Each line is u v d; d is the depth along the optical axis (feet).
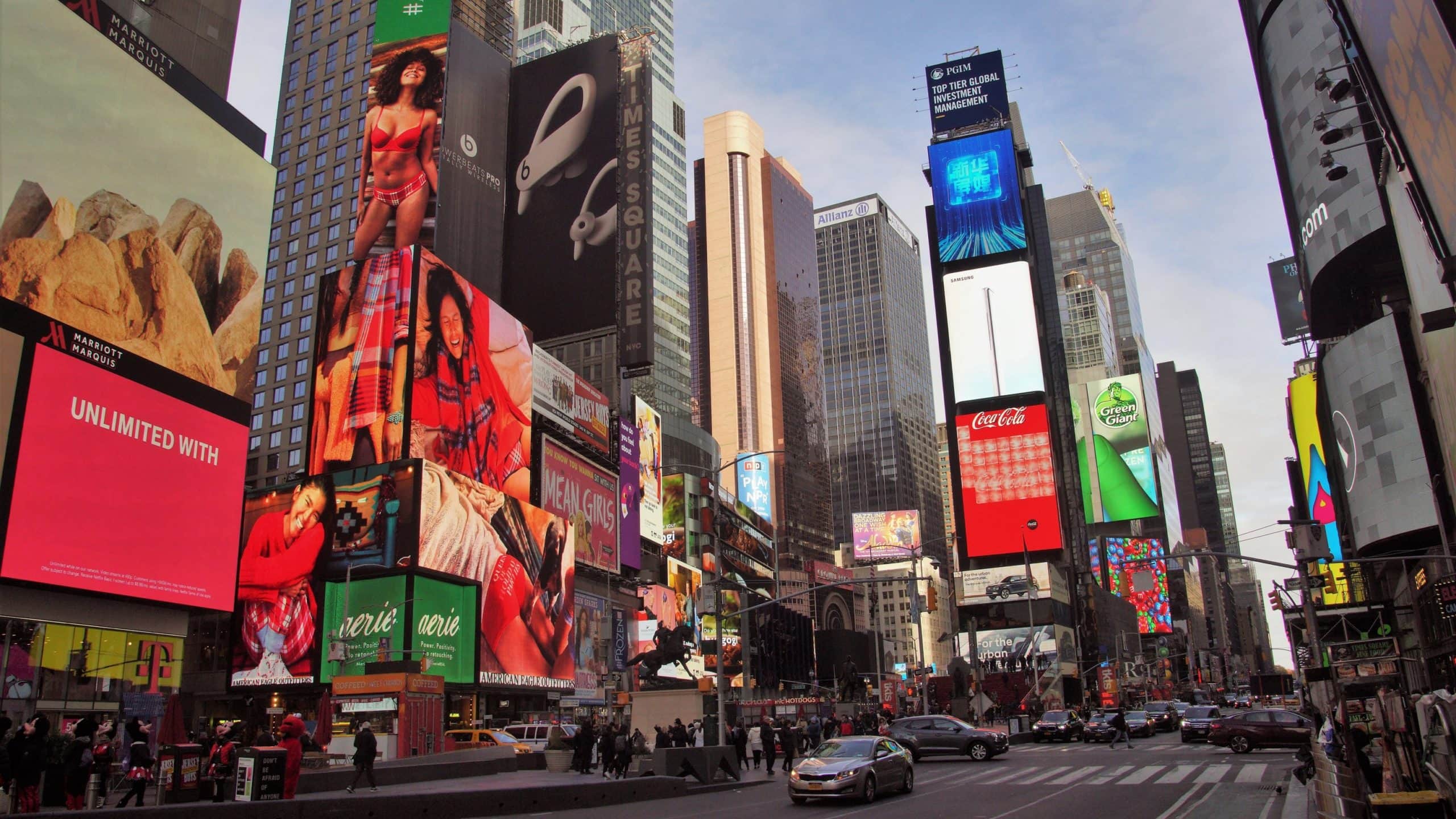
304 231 402.93
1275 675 370.53
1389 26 61.98
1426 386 216.95
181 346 181.37
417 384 258.37
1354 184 229.66
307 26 439.63
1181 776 102.99
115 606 165.17
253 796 66.33
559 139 438.81
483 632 256.73
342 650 224.53
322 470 261.03
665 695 155.53
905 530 593.42
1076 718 201.36
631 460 388.57
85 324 161.38
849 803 83.87
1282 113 262.67
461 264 389.39
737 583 136.36
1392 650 193.06
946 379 543.80
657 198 655.35
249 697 254.47
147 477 169.68
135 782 78.28
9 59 152.76
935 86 587.27
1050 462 515.09
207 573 180.96
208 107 196.03
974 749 137.49
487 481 283.18
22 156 153.17
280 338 391.04
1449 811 48.39
